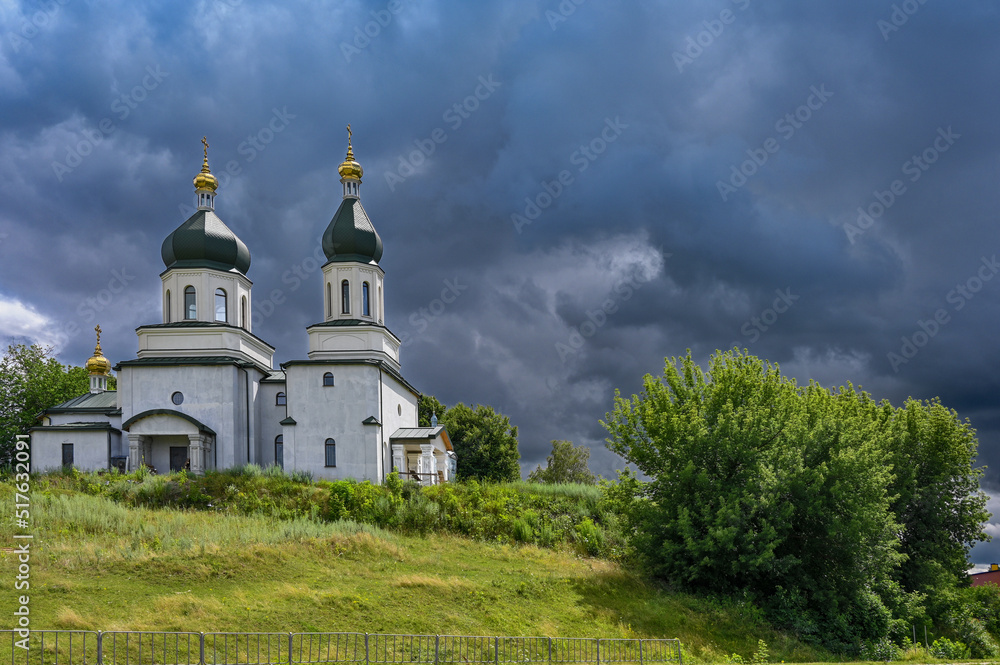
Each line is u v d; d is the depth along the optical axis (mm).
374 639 22109
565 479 77125
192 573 25281
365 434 47750
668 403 35781
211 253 53000
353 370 48469
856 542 32375
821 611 33156
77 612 20969
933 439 44750
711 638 28516
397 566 29703
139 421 47062
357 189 57000
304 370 48500
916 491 43531
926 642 35500
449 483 44531
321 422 47938
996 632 47781
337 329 52656
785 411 35656
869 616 33406
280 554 28312
